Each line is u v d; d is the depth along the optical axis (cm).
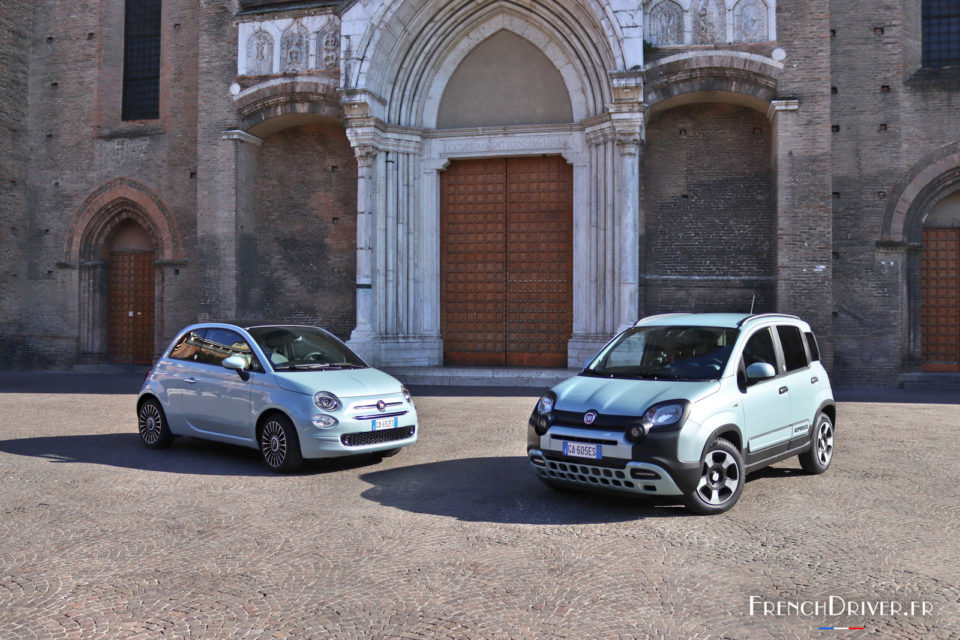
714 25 1855
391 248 2023
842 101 1942
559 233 2053
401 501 730
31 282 2500
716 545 586
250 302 2186
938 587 495
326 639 411
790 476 843
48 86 2505
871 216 1919
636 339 816
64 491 767
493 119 2084
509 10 2030
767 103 1855
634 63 1778
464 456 959
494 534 617
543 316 2056
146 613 446
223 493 761
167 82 2372
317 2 2075
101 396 1672
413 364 2034
